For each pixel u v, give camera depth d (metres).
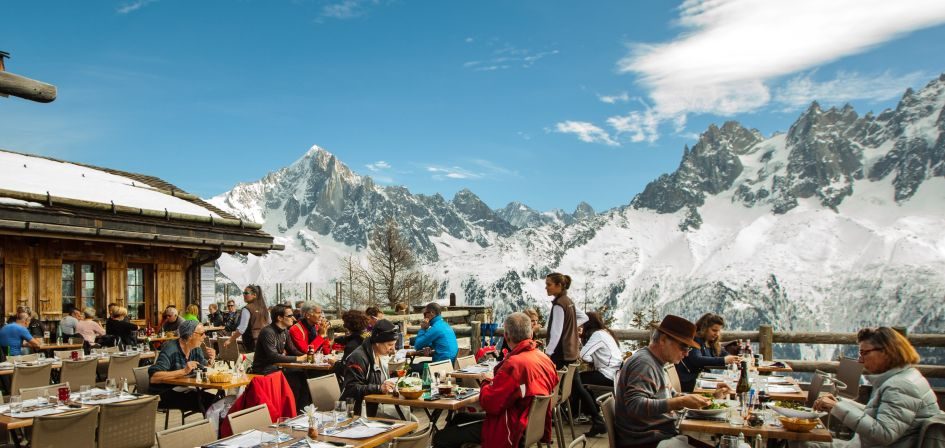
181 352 8.12
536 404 5.75
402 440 4.43
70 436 5.43
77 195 15.35
